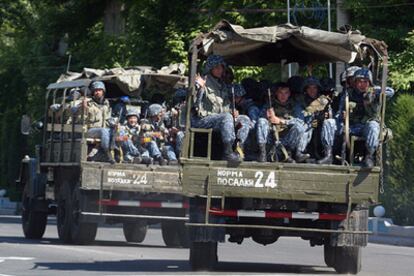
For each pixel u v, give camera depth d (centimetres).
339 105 3144
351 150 3005
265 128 3031
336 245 3044
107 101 4525
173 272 3084
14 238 4894
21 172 5088
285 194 2981
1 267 3266
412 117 5797
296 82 3266
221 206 2998
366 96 3095
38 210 4834
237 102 3183
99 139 4350
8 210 9119
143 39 8238
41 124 5056
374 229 5484
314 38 3045
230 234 3142
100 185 4322
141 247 4456
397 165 5809
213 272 3084
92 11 9588
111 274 3023
